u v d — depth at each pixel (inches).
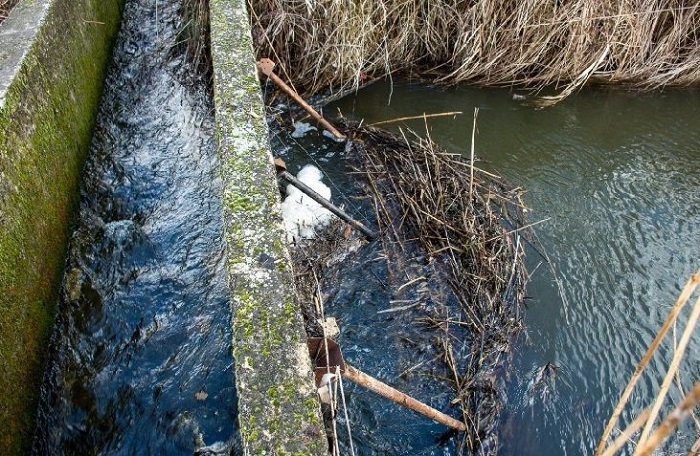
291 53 203.9
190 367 123.5
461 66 214.4
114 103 191.9
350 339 130.9
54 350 124.8
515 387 124.4
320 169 175.8
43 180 132.9
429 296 140.7
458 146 192.4
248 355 78.0
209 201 159.6
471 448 112.8
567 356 132.0
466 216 157.3
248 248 92.0
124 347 127.1
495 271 143.8
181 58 211.9
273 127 189.0
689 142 201.8
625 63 222.2
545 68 217.0
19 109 124.2
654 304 144.9
